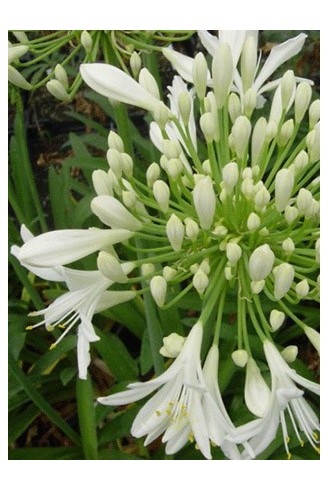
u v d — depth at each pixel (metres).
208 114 0.35
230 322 0.55
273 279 0.35
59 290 0.56
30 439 0.60
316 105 0.36
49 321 0.35
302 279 0.35
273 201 0.35
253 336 0.49
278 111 0.38
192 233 0.34
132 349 0.64
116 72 0.38
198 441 0.32
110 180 0.36
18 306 0.61
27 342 0.59
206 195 0.32
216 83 0.36
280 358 0.33
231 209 0.34
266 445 0.32
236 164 0.33
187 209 0.35
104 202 0.34
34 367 0.52
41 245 0.33
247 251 0.35
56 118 0.84
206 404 0.32
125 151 0.47
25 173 0.62
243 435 0.30
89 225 0.61
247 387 0.33
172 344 0.33
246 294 0.34
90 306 0.35
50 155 0.83
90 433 0.48
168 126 0.42
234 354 0.33
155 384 0.32
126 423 0.51
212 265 0.36
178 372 0.33
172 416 0.33
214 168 0.36
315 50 0.64
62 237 0.34
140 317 0.57
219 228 0.34
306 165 0.35
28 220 0.62
